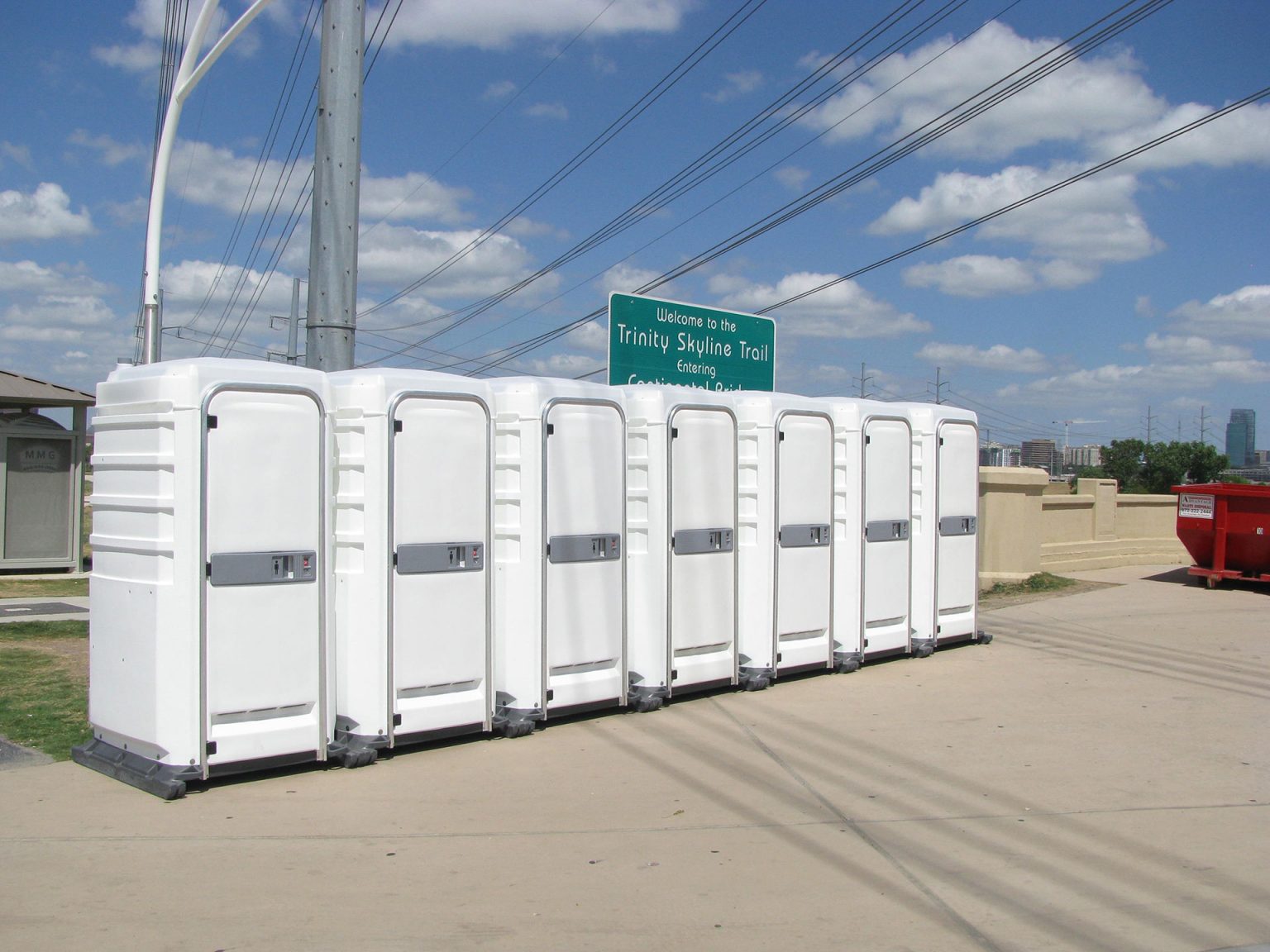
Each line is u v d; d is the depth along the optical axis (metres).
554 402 7.68
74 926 4.38
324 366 9.73
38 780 6.36
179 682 6.07
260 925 4.43
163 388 6.09
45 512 16.89
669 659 8.45
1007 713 8.33
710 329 12.74
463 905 4.68
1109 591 15.58
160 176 9.83
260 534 6.29
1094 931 4.51
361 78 9.91
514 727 7.45
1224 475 61.12
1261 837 5.66
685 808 6.03
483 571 7.28
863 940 4.41
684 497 8.56
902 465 10.44
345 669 6.88
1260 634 12.04
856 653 9.98
